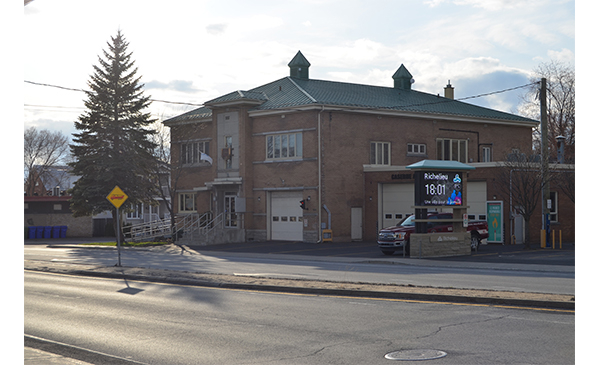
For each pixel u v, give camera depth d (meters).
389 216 39.00
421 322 11.16
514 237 33.91
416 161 42.41
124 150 45.22
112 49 46.41
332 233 37.97
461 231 29.12
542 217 32.69
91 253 35.19
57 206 57.97
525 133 48.75
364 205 39.66
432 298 13.96
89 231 59.06
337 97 40.75
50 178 91.69
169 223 50.50
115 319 12.17
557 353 8.55
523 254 28.16
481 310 12.37
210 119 44.56
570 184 34.84
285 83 43.81
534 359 8.23
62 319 12.24
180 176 46.78
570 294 13.77
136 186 44.84
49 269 23.08
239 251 34.16
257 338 10.06
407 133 41.97
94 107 45.66
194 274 19.73
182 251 35.41
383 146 40.88
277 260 28.53
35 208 57.16
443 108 44.56
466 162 44.97
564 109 56.28
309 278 18.70
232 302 14.23
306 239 38.16
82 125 45.84
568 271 21.19
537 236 35.09
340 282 16.83
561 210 36.47
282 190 39.78
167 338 10.23
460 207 28.98
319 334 10.27
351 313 12.36
